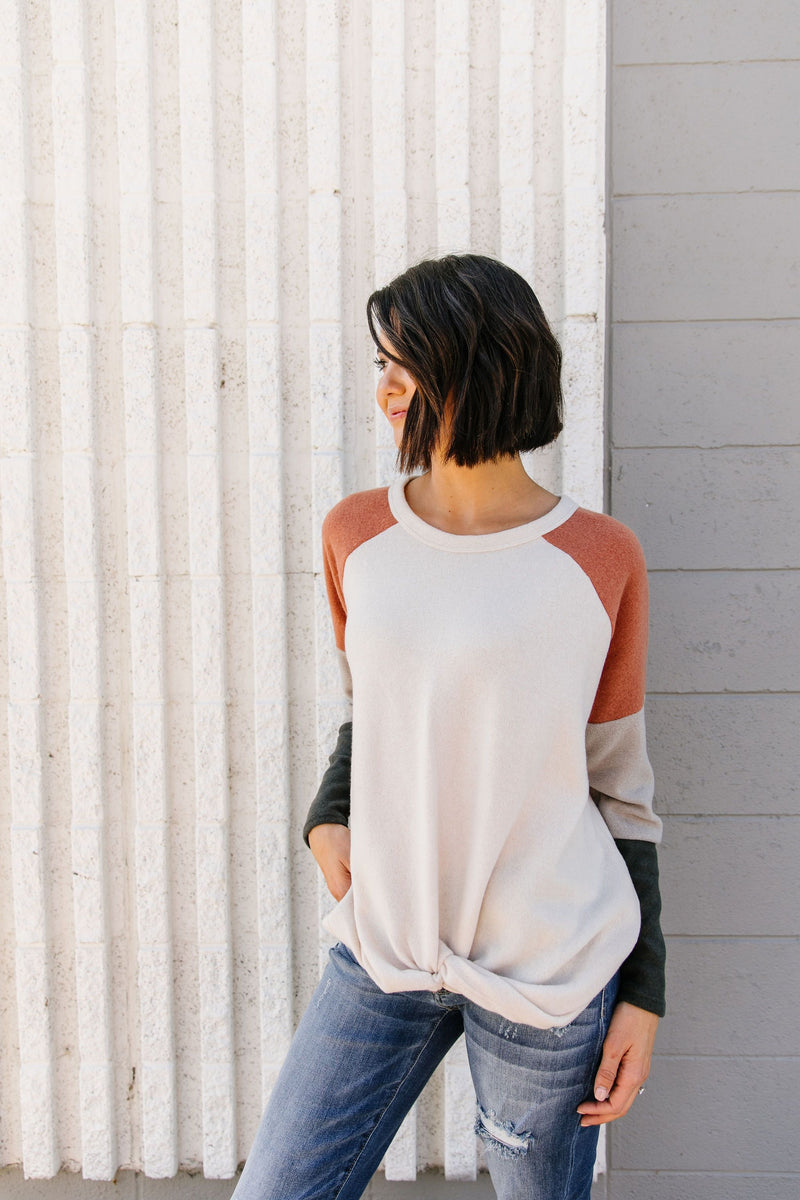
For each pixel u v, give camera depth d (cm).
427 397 107
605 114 166
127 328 173
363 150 171
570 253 166
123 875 182
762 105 168
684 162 170
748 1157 182
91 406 174
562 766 108
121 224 171
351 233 172
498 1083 110
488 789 105
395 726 109
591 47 163
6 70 170
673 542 176
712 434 174
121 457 177
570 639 104
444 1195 181
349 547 116
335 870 127
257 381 172
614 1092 110
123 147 170
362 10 168
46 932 182
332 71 167
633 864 119
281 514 174
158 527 175
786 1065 181
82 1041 182
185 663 179
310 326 172
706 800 179
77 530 176
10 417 175
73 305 173
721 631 177
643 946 115
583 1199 113
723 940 180
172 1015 182
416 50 168
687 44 168
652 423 174
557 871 108
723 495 175
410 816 110
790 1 166
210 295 172
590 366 168
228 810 179
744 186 170
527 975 107
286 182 172
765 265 171
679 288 172
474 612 103
